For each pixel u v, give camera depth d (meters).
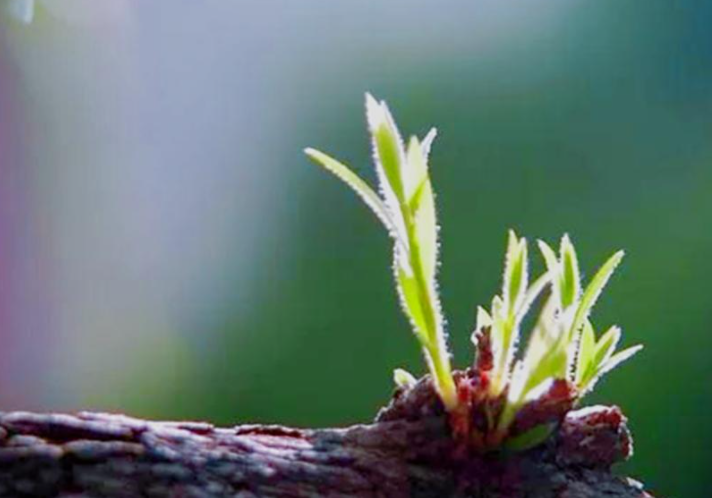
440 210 0.84
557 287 0.35
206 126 0.85
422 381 0.35
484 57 0.85
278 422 0.84
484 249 0.83
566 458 0.35
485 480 0.35
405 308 0.35
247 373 0.85
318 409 0.84
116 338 0.84
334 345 0.85
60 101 0.82
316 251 0.86
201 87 0.85
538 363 0.34
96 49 0.82
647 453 0.81
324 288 0.85
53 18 0.79
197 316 0.85
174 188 0.85
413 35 0.85
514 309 0.35
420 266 0.34
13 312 0.82
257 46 0.85
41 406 0.82
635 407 0.81
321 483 0.34
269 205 0.86
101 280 0.84
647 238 0.83
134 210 0.84
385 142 0.35
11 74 0.79
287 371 0.85
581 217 0.84
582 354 0.36
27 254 0.82
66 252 0.83
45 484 0.33
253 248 0.86
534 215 0.84
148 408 0.84
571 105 0.85
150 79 0.84
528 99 0.85
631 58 0.84
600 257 0.83
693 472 0.80
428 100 0.85
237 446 0.34
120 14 0.82
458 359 0.82
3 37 0.77
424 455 0.35
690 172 0.83
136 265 0.85
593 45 0.85
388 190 0.35
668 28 0.84
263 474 0.34
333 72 0.86
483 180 0.84
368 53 0.86
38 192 0.82
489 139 0.85
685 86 0.83
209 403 0.85
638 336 0.82
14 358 0.82
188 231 0.85
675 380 0.81
